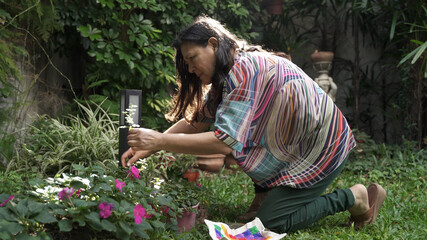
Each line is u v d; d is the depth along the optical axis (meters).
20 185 2.02
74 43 3.96
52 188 1.67
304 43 6.32
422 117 5.39
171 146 1.97
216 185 3.37
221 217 2.52
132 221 1.68
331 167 2.23
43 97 3.55
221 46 2.01
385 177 3.93
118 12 4.01
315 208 2.22
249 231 2.08
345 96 6.22
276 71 2.10
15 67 2.97
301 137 2.16
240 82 2.01
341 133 2.27
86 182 1.70
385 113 5.78
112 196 1.79
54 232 1.63
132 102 2.25
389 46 6.05
